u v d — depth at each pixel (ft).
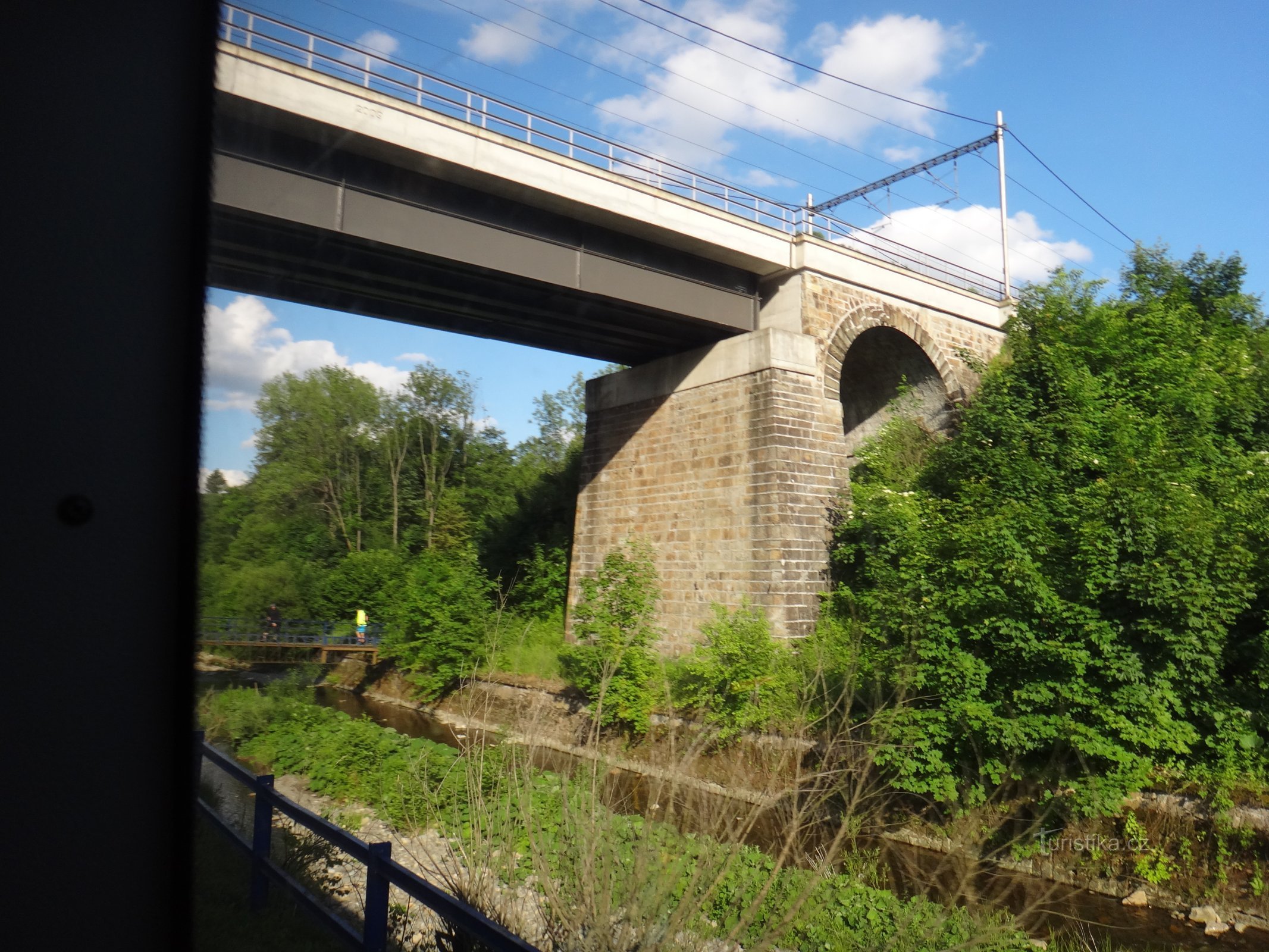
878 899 21.61
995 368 59.21
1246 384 54.34
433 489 91.91
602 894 14.70
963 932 20.02
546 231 56.85
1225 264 69.36
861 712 36.19
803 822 20.01
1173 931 29.40
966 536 39.86
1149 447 44.88
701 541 66.03
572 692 49.52
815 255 66.69
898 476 65.05
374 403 79.41
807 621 59.93
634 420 74.23
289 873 20.22
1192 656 34.88
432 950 16.96
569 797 17.07
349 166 48.52
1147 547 36.58
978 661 36.70
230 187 42.70
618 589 57.77
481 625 60.54
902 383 74.90
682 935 14.79
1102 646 35.47
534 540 96.58
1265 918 29.71
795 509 61.62
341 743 34.12
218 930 16.76
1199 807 33.47
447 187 52.60
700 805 16.89
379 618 68.23
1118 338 56.08
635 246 61.16
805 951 18.62
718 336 68.80
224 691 36.91
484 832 17.75
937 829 31.91
